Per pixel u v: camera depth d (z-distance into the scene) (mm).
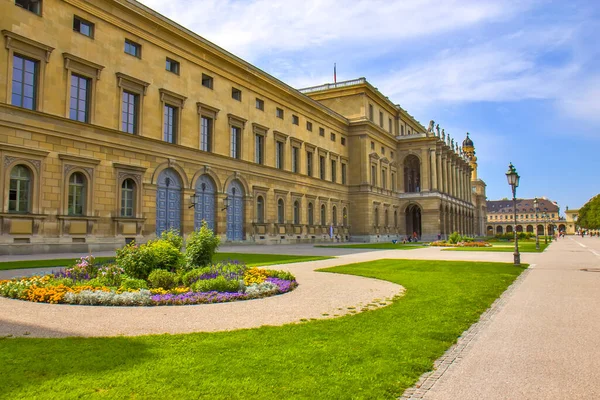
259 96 54906
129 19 37969
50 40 32031
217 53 47031
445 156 103812
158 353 7902
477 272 22406
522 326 10664
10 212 29266
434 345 8703
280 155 59688
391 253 39812
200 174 45062
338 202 74500
